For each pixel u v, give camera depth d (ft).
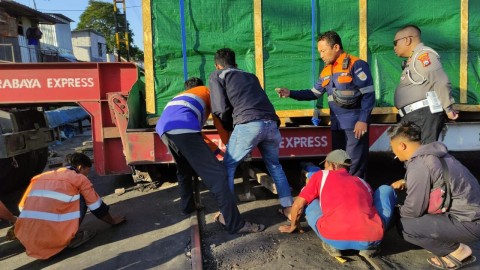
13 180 18.12
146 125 16.72
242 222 11.53
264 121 11.36
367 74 11.59
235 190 15.89
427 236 9.24
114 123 15.05
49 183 11.09
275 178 12.34
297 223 11.02
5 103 15.34
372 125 14.42
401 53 11.94
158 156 13.85
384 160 21.07
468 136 14.80
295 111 15.14
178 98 11.80
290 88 15.08
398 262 9.74
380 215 9.62
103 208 11.94
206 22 14.65
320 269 9.47
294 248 10.53
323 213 9.61
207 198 14.92
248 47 14.85
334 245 9.59
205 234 11.62
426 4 15.11
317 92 13.04
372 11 15.01
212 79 11.53
